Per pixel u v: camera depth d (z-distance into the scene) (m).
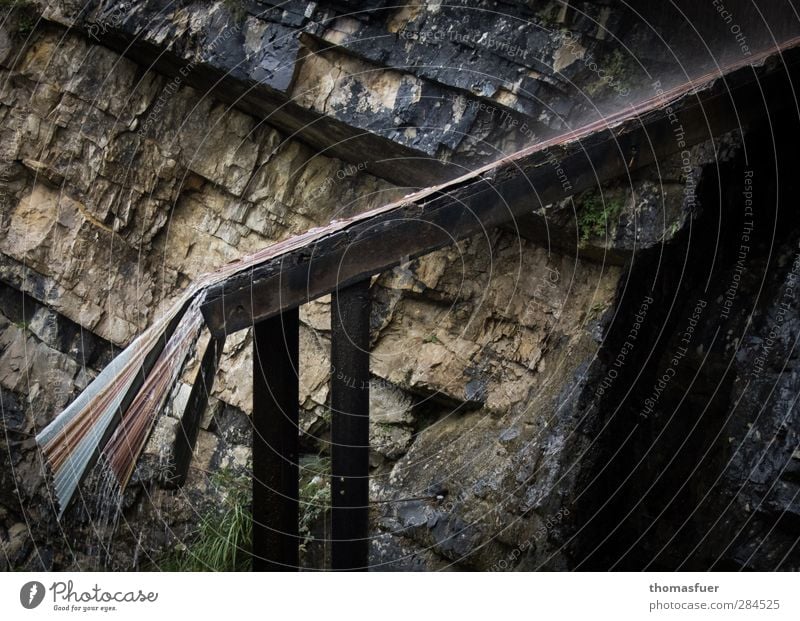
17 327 9.45
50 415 9.34
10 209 9.27
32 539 9.29
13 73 9.02
